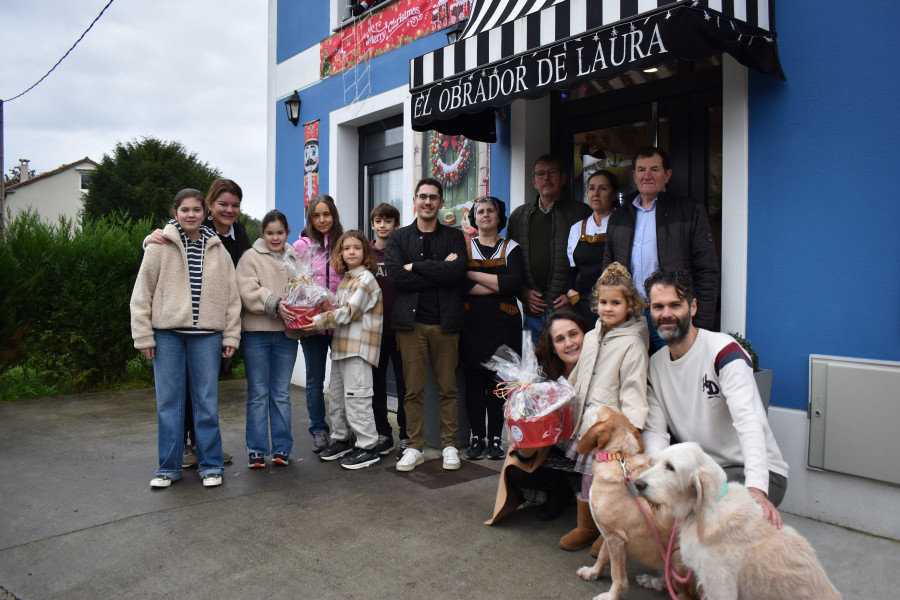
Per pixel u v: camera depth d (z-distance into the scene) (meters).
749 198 3.73
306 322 4.01
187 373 4.06
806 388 3.50
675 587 2.59
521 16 3.97
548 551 3.02
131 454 4.53
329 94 6.95
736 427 2.50
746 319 3.74
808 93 3.50
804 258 3.52
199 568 2.81
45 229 6.98
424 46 5.82
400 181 6.58
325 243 4.54
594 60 3.36
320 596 2.59
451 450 4.28
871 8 3.28
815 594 2.02
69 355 7.02
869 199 3.29
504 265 4.33
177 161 37.25
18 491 3.75
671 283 2.69
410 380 4.25
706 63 4.32
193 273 3.77
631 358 2.90
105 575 2.74
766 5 3.48
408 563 2.88
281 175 7.75
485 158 5.37
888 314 3.23
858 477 3.26
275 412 4.28
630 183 4.79
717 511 2.12
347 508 3.54
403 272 4.15
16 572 2.77
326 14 6.97
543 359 3.35
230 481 3.97
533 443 2.94
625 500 2.50
